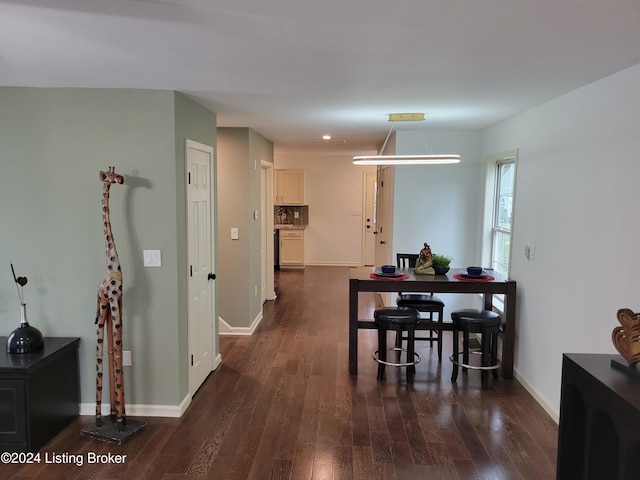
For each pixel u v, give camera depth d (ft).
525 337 12.48
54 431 9.87
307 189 32.99
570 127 10.08
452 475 8.52
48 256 10.59
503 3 5.29
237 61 7.81
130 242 10.51
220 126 16.39
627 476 4.84
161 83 9.56
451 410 11.18
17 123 10.28
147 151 10.30
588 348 9.25
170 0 5.23
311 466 8.80
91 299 10.67
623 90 8.16
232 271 17.08
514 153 13.53
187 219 11.20
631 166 7.91
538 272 11.68
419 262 14.37
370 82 9.35
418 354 15.24
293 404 11.50
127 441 9.73
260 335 17.20
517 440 9.77
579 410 5.83
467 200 17.84
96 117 10.25
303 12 5.58
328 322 18.94
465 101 11.34
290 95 10.66
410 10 5.51
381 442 9.68
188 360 11.46
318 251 33.53
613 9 5.45
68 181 10.41
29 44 6.95
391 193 18.86
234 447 9.49
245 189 16.81
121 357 10.05
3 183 10.43
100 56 7.57
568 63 7.80
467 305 18.22
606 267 8.64
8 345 9.61
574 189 9.87
